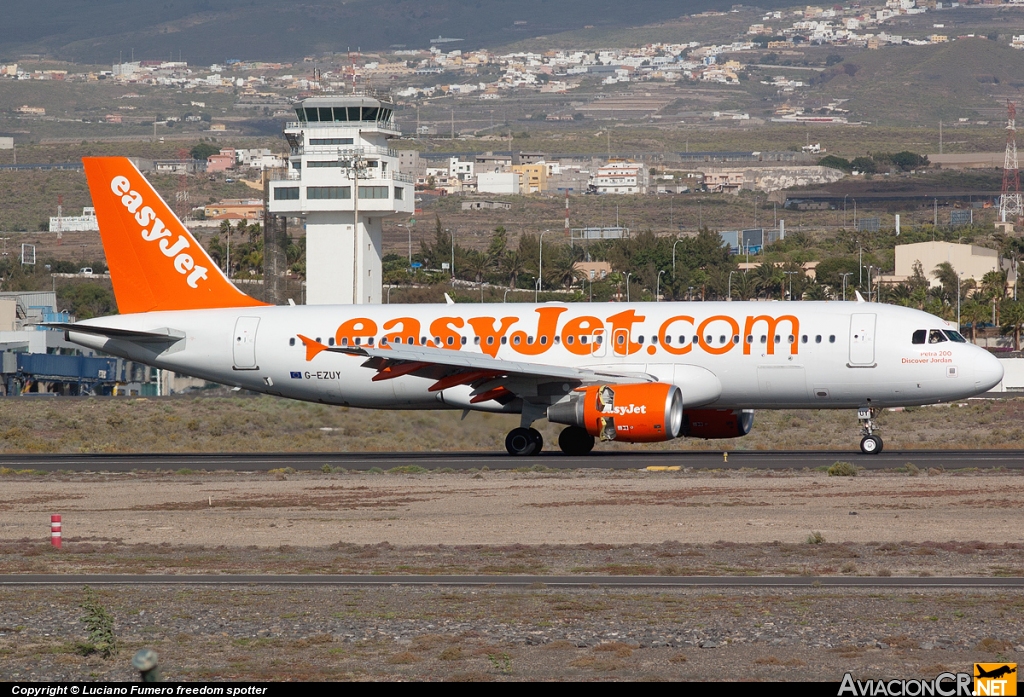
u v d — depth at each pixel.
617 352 179.38
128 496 145.62
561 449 194.00
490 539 109.81
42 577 95.81
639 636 74.19
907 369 170.38
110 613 82.75
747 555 99.38
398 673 67.50
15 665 70.81
